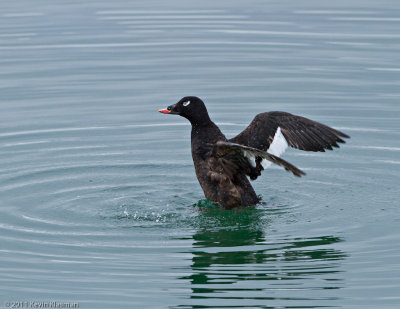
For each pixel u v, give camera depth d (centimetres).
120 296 920
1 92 1859
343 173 1398
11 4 2797
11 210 1216
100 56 2127
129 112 1753
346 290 933
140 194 1309
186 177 1406
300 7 2672
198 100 1248
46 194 1294
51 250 1060
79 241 1094
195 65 2050
